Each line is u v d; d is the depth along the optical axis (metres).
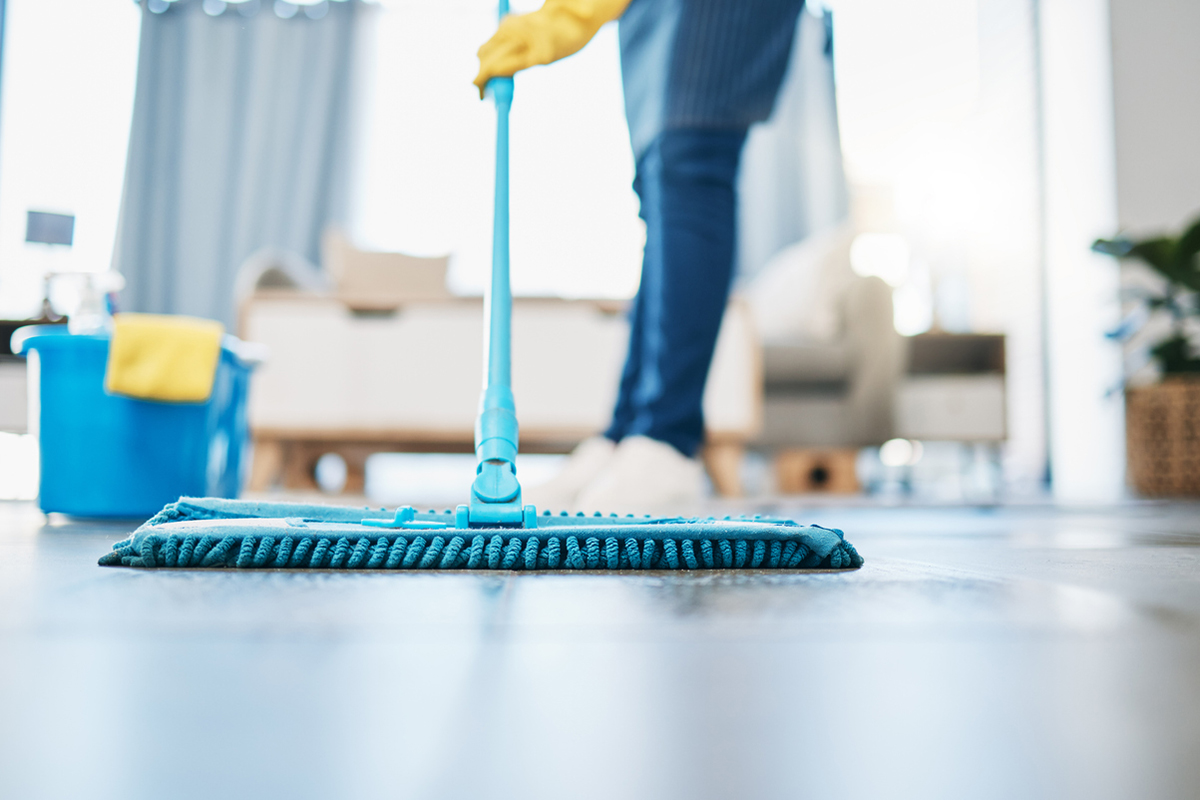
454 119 4.43
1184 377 2.82
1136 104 3.42
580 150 4.27
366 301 2.51
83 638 0.30
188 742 0.19
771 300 3.36
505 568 0.53
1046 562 0.60
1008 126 4.09
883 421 3.05
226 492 1.36
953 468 4.16
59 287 1.76
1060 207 3.72
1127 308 3.32
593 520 0.65
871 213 4.45
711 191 1.35
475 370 2.52
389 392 2.51
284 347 2.50
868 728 0.20
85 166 4.19
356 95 4.41
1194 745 0.19
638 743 0.19
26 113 4.06
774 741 0.19
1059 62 3.73
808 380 3.07
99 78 4.24
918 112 4.34
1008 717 0.21
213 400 1.25
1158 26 3.45
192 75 4.38
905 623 0.34
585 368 2.57
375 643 0.29
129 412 1.19
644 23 1.46
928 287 4.23
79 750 0.18
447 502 1.96
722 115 1.33
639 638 0.31
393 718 0.21
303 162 4.37
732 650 0.29
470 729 0.20
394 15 4.46
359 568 0.52
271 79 4.41
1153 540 0.84
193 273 4.35
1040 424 3.83
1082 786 0.17
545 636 0.31
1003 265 4.12
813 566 0.54
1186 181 3.40
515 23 0.71
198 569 0.51
